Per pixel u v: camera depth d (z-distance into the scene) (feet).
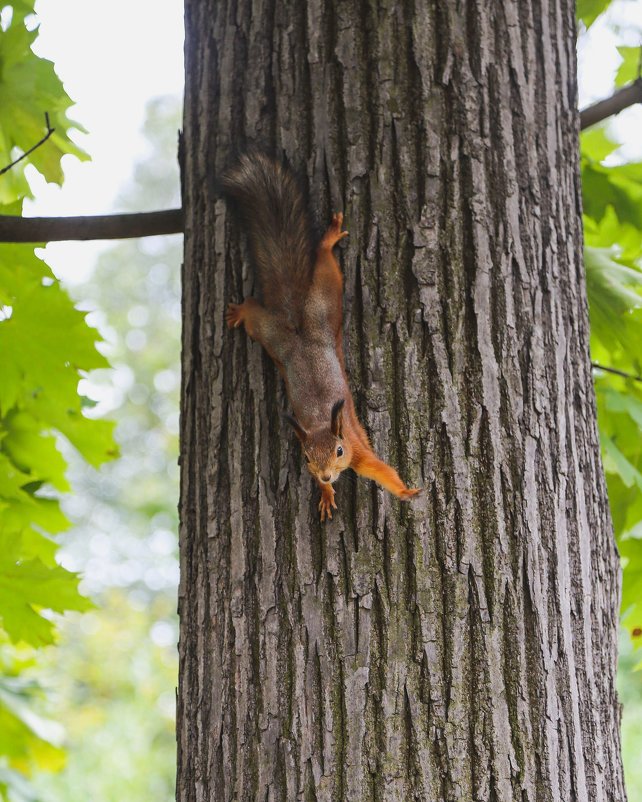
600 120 30.48
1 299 31.27
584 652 22.09
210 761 21.70
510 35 24.16
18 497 35.94
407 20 23.65
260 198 24.43
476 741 20.44
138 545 117.08
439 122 23.22
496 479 21.80
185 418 24.40
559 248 24.07
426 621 20.95
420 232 22.72
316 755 20.58
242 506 22.56
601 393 36.29
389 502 21.59
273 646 21.48
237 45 24.71
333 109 23.58
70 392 33.14
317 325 22.76
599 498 23.94
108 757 80.12
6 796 44.50
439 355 22.17
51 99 32.60
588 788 21.26
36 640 34.04
